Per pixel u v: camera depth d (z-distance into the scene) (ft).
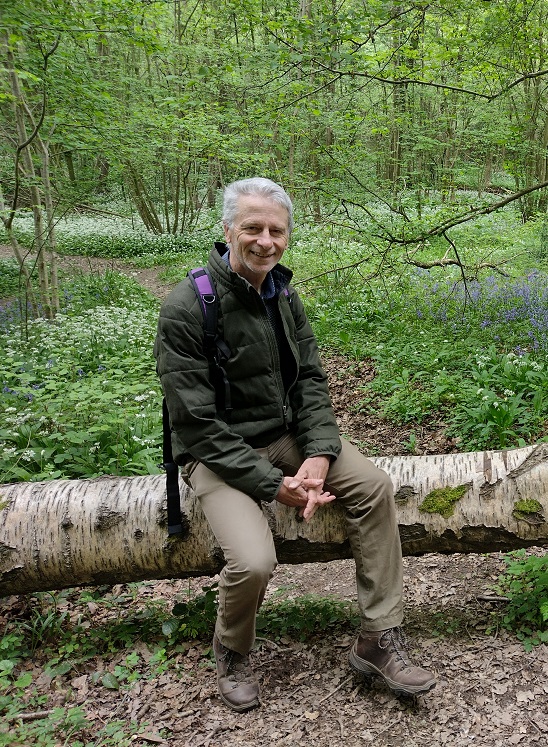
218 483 8.14
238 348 8.02
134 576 9.74
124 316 31.45
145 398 17.48
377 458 10.00
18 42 24.61
